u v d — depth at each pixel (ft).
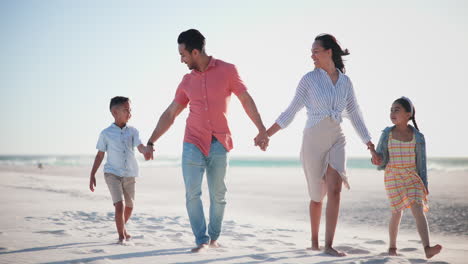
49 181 65.05
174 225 19.81
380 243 17.06
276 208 35.58
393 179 13.43
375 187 61.57
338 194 12.88
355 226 25.41
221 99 12.98
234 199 43.86
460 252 14.46
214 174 13.26
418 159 13.19
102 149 14.80
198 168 12.81
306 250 13.42
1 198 32.42
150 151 13.76
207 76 12.91
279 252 12.45
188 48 12.77
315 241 13.75
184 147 12.98
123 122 15.16
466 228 24.00
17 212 22.66
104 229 17.33
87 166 173.99
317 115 13.19
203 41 13.00
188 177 12.74
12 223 18.08
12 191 39.96
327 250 12.42
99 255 11.14
